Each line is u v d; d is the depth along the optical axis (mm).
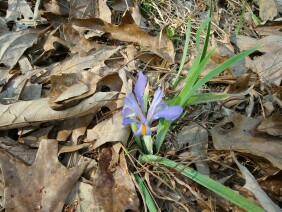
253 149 204
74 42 251
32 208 180
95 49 248
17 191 182
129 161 202
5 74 230
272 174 199
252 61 253
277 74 247
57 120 209
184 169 189
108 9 268
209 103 235
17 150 199
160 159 193
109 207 182
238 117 214
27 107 202
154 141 211
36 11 264
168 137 215
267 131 209
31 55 249
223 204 193
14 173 187
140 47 257
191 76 188
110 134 200
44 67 239
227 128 228
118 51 251
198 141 214
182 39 274
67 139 210
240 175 208
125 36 257
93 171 199
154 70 250
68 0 273
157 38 253
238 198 169
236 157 214
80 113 205
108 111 218
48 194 184
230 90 239
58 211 181
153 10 291
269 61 252
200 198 186
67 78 212
